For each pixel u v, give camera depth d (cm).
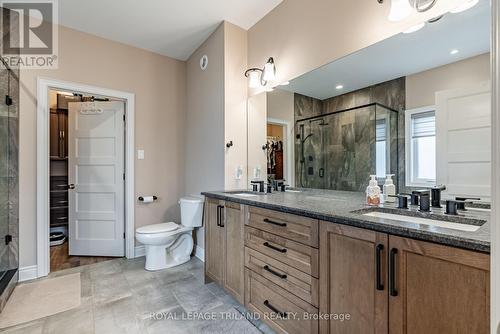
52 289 217
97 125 304
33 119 238
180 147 332
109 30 266
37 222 239
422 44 144
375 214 142
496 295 46
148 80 308
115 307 190
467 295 81
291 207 144
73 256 300
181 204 290
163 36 279
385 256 102
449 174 136
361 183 180
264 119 252
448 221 118
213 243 222
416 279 93
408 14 140
